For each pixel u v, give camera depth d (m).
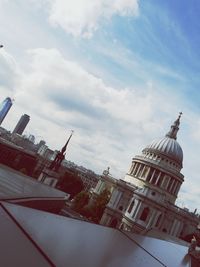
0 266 2.50
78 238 4.47
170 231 96.00
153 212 88.62
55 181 54.88
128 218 89.06
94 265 3.55
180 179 109.56
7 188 11.48
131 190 97.44
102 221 95.38
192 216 100.62
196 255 11.25
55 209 20.36
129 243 6.46
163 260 6.62
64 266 3.09
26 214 4.50
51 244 3.62
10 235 3.31
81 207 99.88
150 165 108.62
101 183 118.50
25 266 2.70
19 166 113.44
